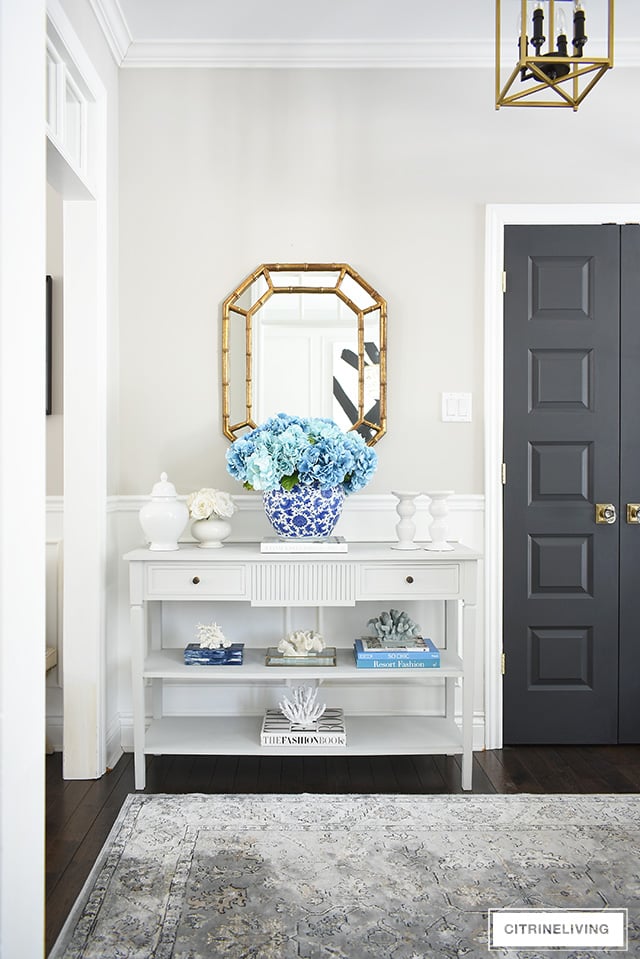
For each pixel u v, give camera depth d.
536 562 3.19
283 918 1.90
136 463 3.14
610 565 3.19
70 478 2.82
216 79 3.16
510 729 3.19
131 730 3.09
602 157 3.17
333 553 2.73
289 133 3.17
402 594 2.74
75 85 2.67
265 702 3.17
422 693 3.18
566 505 3.19
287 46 3.11
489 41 3.10
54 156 2.41
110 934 1.83
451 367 3.17
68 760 2.81
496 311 3.16
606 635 3.19
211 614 3.17
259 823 2.41
